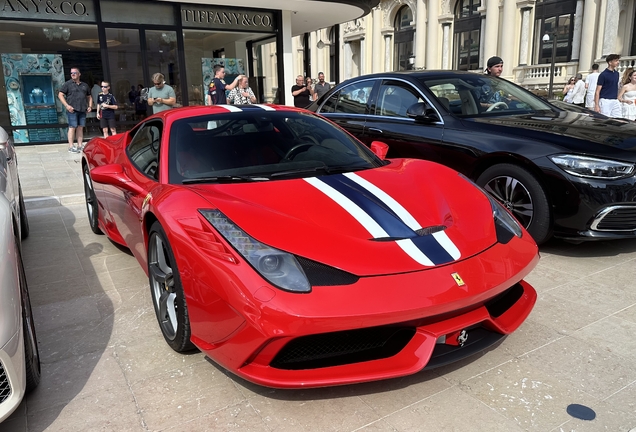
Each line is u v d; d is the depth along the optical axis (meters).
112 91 11.35
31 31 10.73
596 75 11.21
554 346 2.46
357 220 2.17
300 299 1.80
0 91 10.89
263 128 3.07
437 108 4.42
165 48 11.70
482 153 3.90
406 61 36.19
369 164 2.97
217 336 2.00
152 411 2.04
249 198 2.31
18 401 1.79
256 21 12.59
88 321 2.88
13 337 1.76
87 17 10.73
